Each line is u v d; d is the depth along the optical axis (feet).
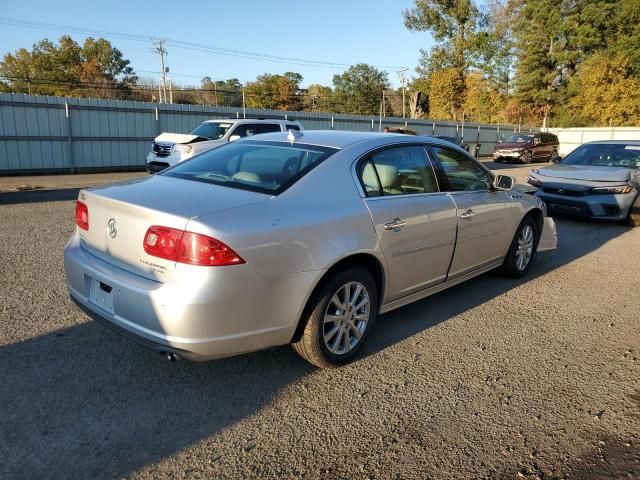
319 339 10.53
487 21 169.48
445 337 13.23
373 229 11.22
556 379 11.24
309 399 10.05
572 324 14.48
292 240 9.59
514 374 11.39
